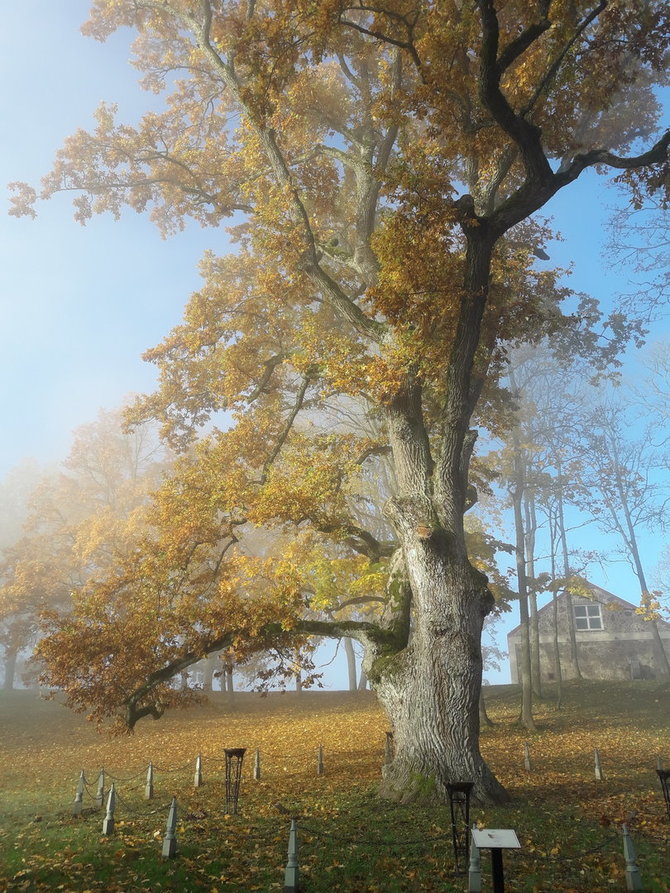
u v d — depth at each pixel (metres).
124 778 18.58
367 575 23.50
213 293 20.28
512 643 44.88
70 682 15.59
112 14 23.55
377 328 17.27
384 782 14.02
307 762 19.89
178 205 24.66
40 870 9.14
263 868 8.89
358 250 19.09
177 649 16.00
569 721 28.03
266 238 17.06
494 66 12.21
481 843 6.87
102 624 16.05
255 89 14.31
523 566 30.50
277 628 16.22
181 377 20.97
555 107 14.32
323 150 19.89
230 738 27.25
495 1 13.95
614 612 42.12
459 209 13.50
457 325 15.14
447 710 13.74
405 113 13.52
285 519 17.22
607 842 8.80
